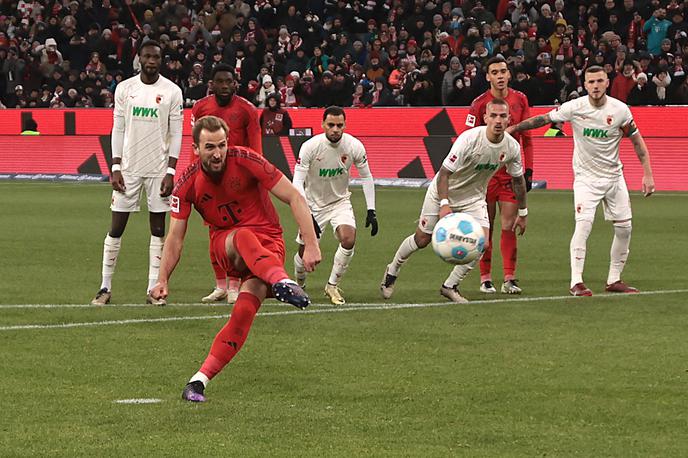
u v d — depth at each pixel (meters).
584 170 22.77
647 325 18.75
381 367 15.38
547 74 52.84
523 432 12.03
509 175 22.89
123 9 67.94
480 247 20.45
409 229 35.22
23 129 60.00
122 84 21.81
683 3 57.34
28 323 18.89
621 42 56.16
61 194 48.66
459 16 59.03
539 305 21.06
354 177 53.53
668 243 31.55
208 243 31.91
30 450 11.35
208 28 64.19
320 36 61.50
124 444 11.56
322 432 12.03
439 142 51.75
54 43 64.94
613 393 13.80
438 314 19.97
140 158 21.70
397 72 56.66
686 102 51.47
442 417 12.66
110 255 21.36
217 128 13.41
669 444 11.59
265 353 16.36
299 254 22.81
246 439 11.75
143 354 16.22
